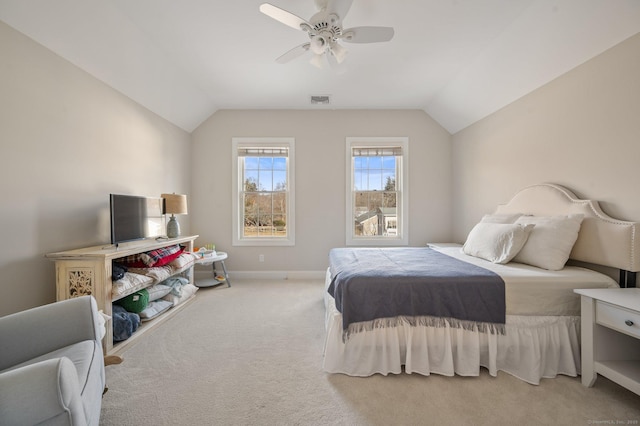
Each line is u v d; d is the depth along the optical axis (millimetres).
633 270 1675
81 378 983
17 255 1781
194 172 4012
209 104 3781
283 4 1982
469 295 1682
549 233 2002
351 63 2801
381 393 1518
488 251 2260
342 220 4031
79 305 1274
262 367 1769
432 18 2137
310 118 4008
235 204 4020
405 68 2896
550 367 1656
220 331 2295
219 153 4020
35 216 1888
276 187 4105
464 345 1687
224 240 4023
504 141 2928
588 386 1547
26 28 1788
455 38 2387
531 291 1680
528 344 1651
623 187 1793
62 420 790
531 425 1290
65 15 1868
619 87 1806
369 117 4008
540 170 2461
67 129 2105
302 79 3145
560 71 2209
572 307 1685
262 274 4012
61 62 2047
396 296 1705
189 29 2262
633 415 1343
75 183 2176
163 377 1664
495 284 1689
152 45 2463
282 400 1462
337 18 1744
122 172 2682
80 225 2219
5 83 1712
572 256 2025
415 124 4020
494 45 2453
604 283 1712
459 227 3826
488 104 3080
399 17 2127
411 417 1342
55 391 778
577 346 1665
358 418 1335
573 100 2131
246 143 4020
